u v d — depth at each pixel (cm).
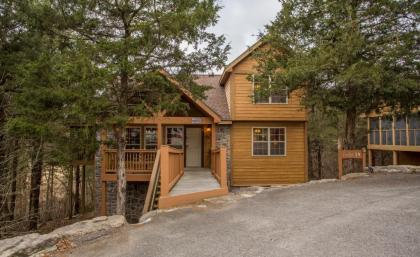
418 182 848
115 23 714
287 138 1395
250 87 1378
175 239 445
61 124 691
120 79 702
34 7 655
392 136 1812
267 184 1370
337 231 434
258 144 1386
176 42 700
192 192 734
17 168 984
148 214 609
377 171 1098
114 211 1173
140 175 1152
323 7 943
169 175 737
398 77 855
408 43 854
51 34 701
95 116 645
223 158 819
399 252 351
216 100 1487
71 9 658
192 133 1529
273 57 1059
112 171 1159
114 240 456
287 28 1004
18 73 780
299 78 907
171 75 748
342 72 855
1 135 928
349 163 1089
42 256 404
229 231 467
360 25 923
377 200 623
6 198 999
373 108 1075
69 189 1577
